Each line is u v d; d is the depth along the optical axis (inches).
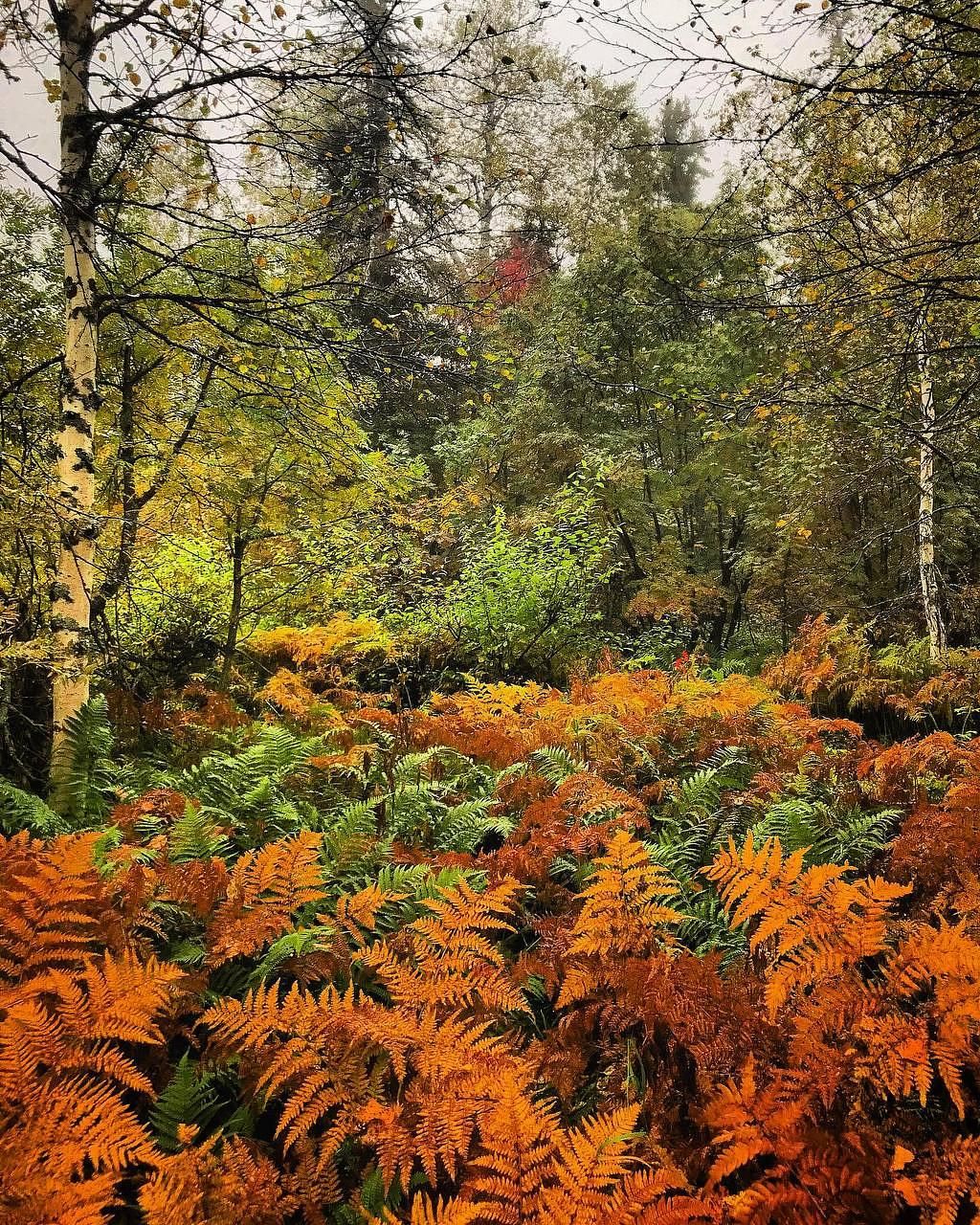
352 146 177.3
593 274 524.4
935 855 115.3
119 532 199.8
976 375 205.3
